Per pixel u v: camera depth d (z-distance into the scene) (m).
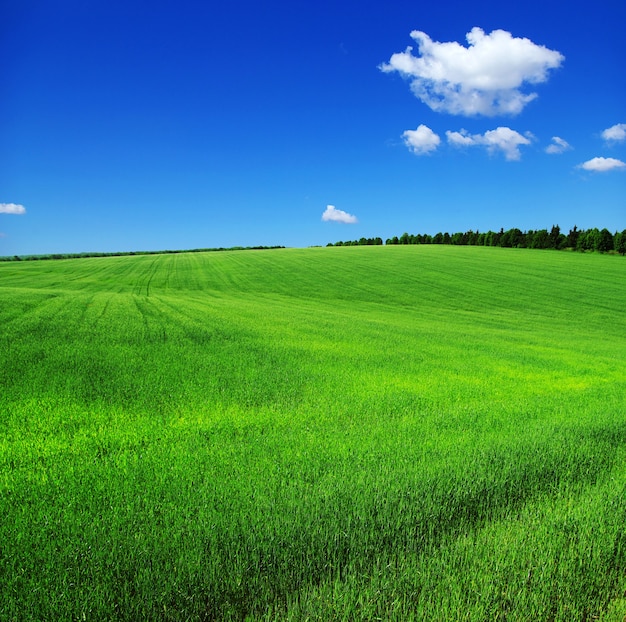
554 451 6.71
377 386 10.91
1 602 3.38
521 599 3.64
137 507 4.73
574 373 14.47
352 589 3.60
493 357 16.59
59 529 4.30
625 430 7.98
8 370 10.42
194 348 14.48
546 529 4.61
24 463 5.89
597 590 3.83
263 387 10.31
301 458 6.21
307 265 71.81
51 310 22.11
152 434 7.11
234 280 58.09
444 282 55.03
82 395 9.02
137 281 57.03
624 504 5.20
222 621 3.40
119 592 3.55
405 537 4.38
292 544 4.14
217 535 4.21
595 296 47.03
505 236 123.00
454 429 7.83
